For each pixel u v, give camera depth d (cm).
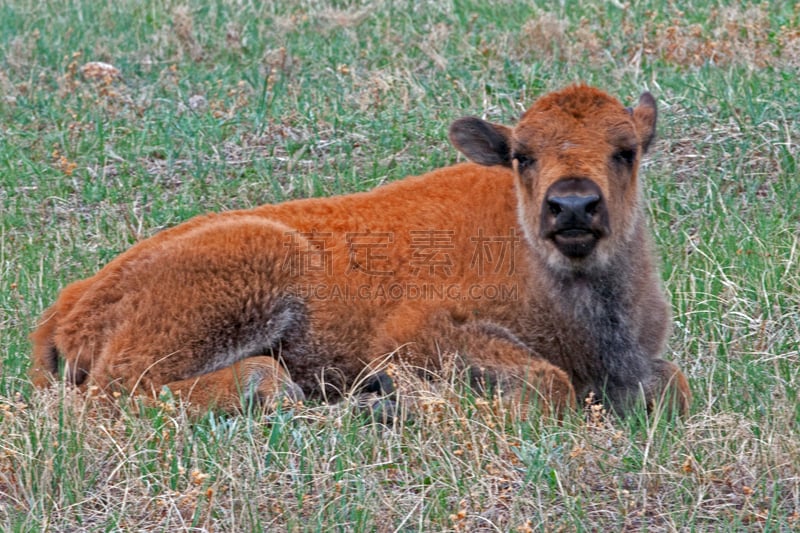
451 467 1986
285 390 2322
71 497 1962
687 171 3334
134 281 2400
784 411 2169
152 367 2356
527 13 4559
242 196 3275
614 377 2380
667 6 4597
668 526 1848
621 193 2289
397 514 1892
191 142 3553
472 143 2428
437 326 2341
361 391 2427
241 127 3669
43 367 2459
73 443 2075
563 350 2372
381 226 2431
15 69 4269
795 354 2484
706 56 3975
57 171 3438
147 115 3803
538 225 2245
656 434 2112
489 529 1864
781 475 1984
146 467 2028
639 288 2364
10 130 3703
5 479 1997
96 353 2397
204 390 2323
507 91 3822
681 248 2981
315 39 4500
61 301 2484
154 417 2205
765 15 4256
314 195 3278
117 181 3419
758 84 3684
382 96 3803
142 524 1902
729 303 2712
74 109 3869
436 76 4000
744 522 1881
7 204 3316
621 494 1928
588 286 2322
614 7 4591
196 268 2386
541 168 2250
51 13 4956
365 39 4456
